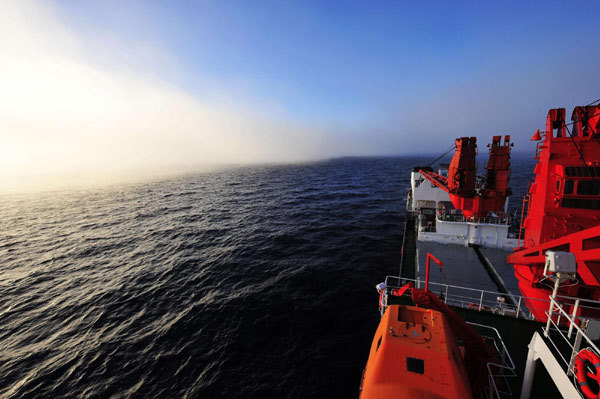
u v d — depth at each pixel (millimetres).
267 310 23672
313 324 21766
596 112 13594
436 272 25469
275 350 19250
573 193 13633
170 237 45094
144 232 48375
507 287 22188
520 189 83312
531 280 14133
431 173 43406
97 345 20250
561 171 13914
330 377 16984
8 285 29922
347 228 47812
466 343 9789
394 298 13297
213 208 67438
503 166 27375
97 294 27391
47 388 16828
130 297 26625
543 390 8500
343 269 31375
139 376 17453
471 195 28672
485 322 11734
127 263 34969
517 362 9734
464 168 28453
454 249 30344
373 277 29219
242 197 83125
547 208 14672
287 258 35062
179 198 85250
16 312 24797
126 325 22438
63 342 20734
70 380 17328
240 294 26375
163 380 17125
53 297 27156
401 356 7191
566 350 8430
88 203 82500
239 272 31266
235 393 16094
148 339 20719
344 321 22062
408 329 8039
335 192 87938
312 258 34906
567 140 14203
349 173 159000
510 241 29656
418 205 44625
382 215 56094
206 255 36750
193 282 29203
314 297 25562
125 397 16047
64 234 48938
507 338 10781
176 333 21234
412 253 33156
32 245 43375
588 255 11188
